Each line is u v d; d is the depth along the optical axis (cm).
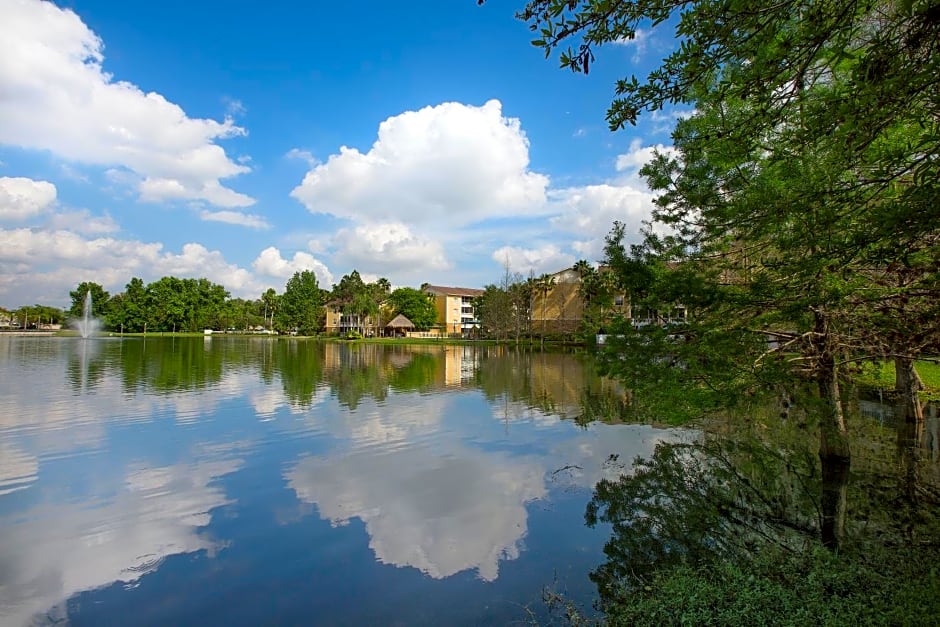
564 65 276
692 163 635
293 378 2109
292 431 1116
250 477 800
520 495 733
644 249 690
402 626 417
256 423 1192
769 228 443
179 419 1221
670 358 677
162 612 437
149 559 532
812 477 798
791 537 579
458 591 472
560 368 2694
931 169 280
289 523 629
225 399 1521
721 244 650
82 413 1273
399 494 734
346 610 443
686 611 389
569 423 1229
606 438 1074
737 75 291
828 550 510
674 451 964
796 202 380
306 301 8462
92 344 4269
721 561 498
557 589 473
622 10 257
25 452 918
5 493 716
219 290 8950
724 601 399
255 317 10000
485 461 901
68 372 2098
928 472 804
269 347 4647
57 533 591
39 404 1377
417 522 635
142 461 874
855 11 259
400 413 1348
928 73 237
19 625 414
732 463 880
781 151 409
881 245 347
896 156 283
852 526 605
